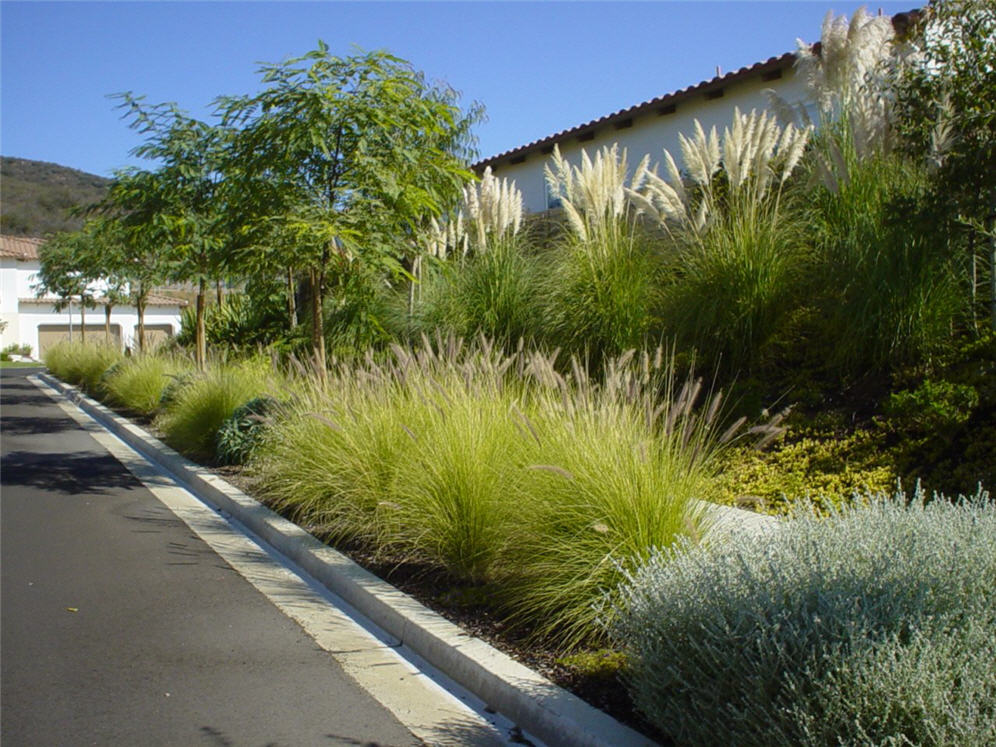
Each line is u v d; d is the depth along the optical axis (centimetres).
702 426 564
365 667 462
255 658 472
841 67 964
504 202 1218
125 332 4738
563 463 503
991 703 269
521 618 481
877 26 950
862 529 365
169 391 1363
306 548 650
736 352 904
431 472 591
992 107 696
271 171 923
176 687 434
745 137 977
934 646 279
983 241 812
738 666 300
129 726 392
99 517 815
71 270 2791
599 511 471
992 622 293
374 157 904
